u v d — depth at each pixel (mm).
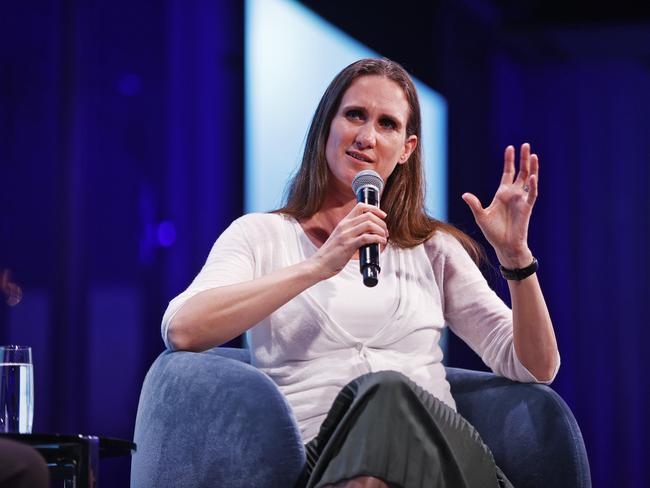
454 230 7523
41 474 4570
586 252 19344
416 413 5512
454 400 6984
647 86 19297
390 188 7355
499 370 6922
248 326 6328
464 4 17594
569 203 19344
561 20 17984
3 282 14836
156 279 15695
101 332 15430
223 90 15625
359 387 5555
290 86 15391
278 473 5629
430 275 7176
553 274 19328
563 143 19297
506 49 18750
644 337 19125
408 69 16594
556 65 19219
